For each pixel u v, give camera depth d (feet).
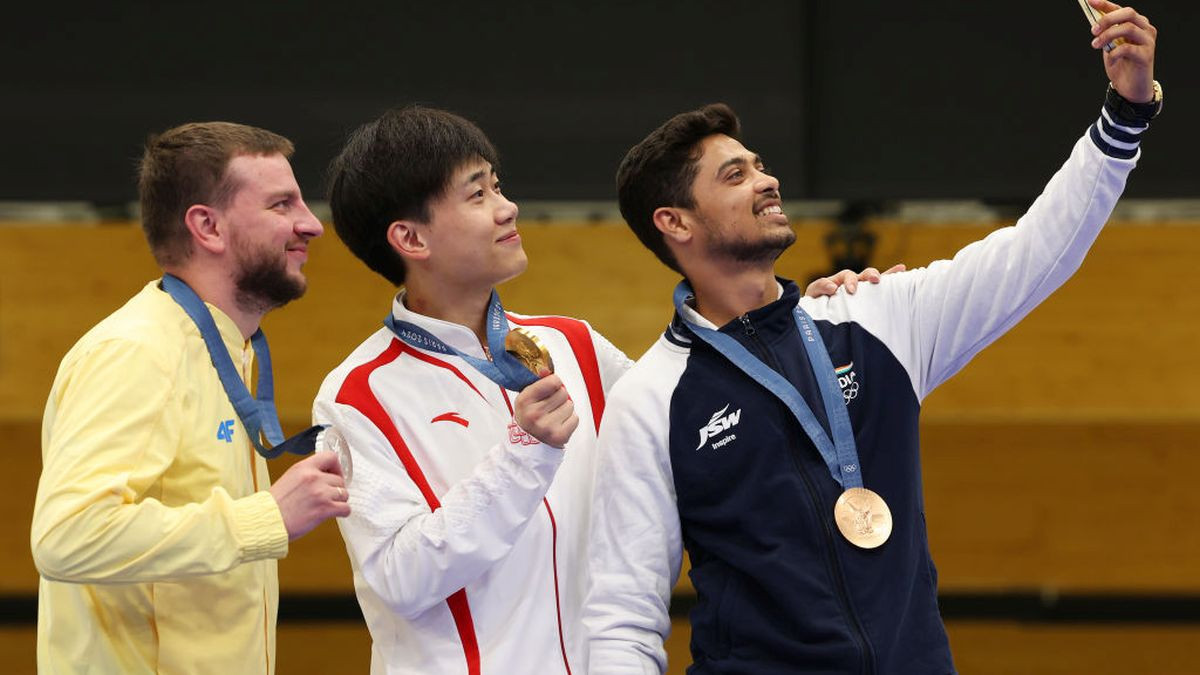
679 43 32.19
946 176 32.07
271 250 18.08
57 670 17.51
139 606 17.46
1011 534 51.96
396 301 18.99
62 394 17.44
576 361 19.42
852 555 16.56
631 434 17.69
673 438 17.58
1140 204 42.04
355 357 18.97
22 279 45.14
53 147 32.78
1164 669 49.96
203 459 17.58
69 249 45.19
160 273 45.27
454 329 18.51
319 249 45.55
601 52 32.24
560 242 44.55
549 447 16.81
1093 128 17.06
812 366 17.60
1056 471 52.03
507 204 18.56
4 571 52.65
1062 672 49.83
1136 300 45.24
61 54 32.76
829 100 32.12
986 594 53.26
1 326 45.11
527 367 17.81
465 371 18.52
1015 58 32.01
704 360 17.92
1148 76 16.48
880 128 32.14
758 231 18.01
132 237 45.24
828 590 16.40
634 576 17.38
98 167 32.78
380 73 32.40
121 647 17.44
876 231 42.42
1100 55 31.91
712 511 17.22
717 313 18.62
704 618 17.08
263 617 18.31
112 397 16.66
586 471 18.72
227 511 16.38
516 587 17.94
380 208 18.44
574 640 18.16
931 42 32.12
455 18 32.40
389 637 18.17
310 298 45.50
